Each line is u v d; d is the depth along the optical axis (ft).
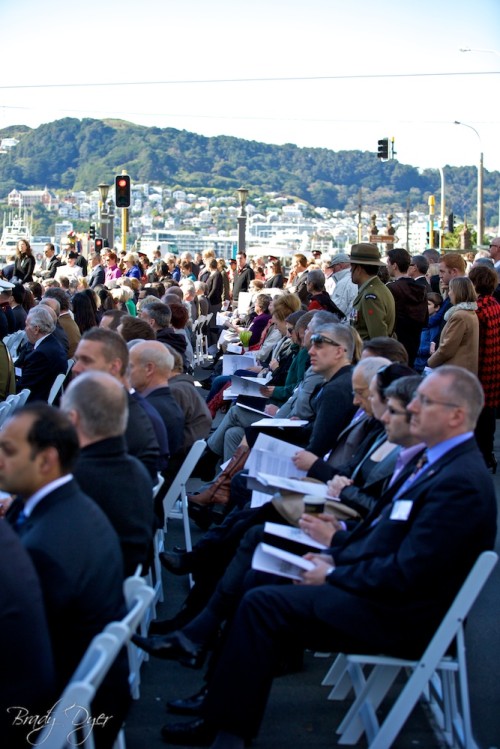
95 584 9.61
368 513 13.47
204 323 57.77
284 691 13.65
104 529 9.93
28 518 9.78
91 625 9.58
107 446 11.75
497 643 15.23
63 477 9.86
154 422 15.85
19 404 23.88
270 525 13.37
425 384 11.32
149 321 28.81
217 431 24.47
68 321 33.88
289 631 11.15
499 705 13.00
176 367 20.52
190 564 16.63
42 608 8.86
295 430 19.52
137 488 11.85
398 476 12.42
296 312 26.68
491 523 10.93
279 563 12.59
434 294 34.27
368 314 26.03
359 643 11.08
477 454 11.20
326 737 12.26
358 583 11.21
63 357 28.04
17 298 38.88
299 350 25.38
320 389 19.76
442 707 12.89
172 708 12.83
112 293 44.11
